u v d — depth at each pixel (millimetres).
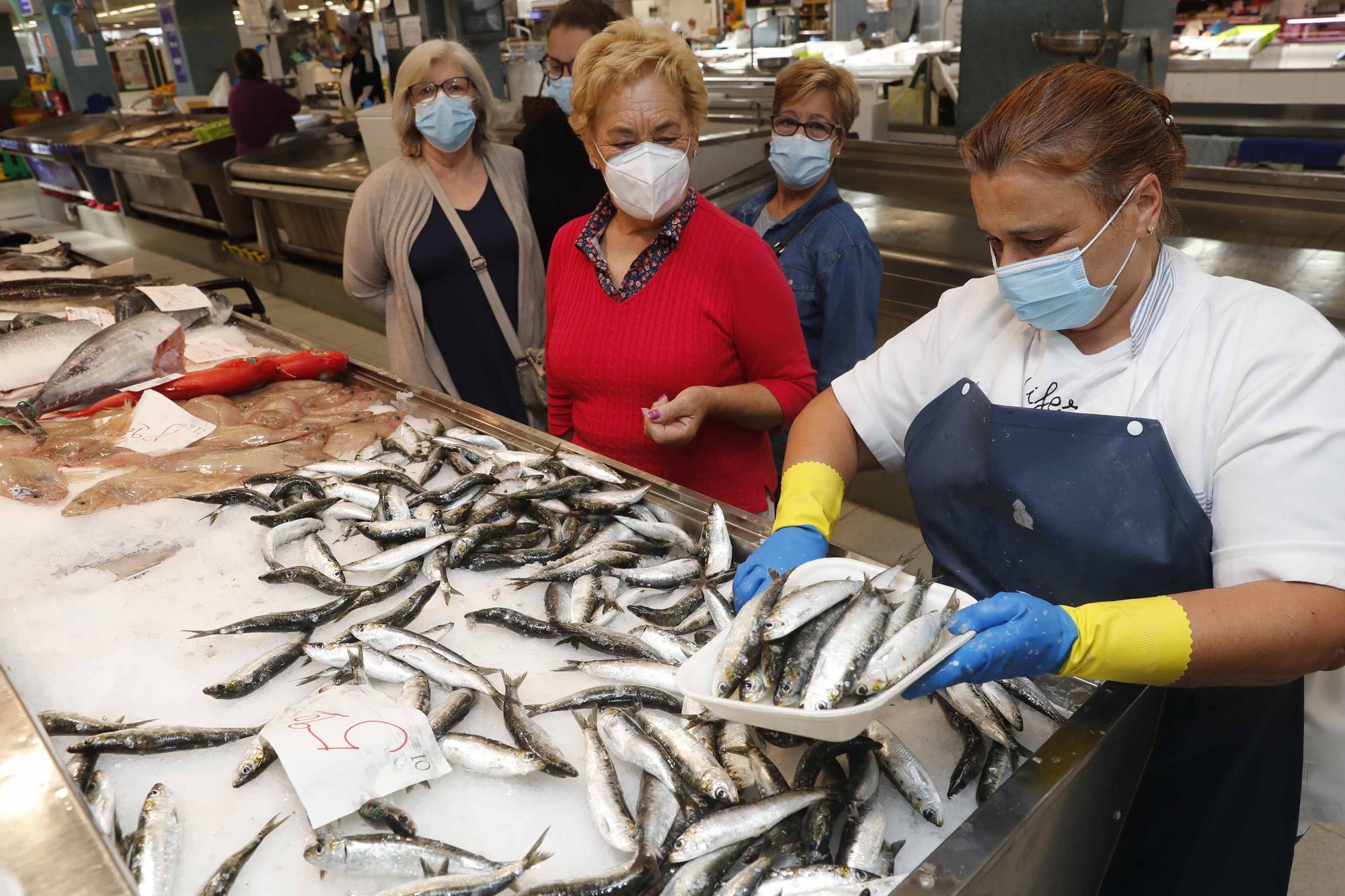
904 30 7531
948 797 1051
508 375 2984
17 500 1803
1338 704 1420
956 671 971
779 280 2027
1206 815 1355
